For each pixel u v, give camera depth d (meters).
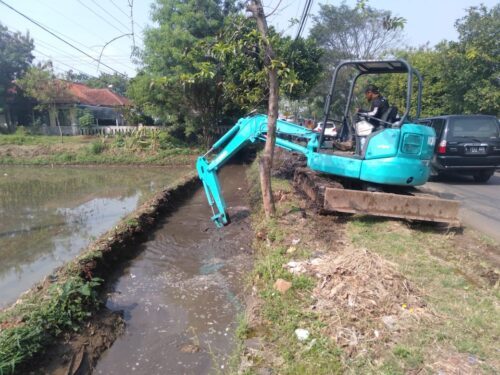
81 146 22.81
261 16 6.01
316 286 4.27
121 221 7.91
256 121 7.59
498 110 15.06
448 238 5.80
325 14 30.80
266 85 7.50
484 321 3.47
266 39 5.95
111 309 4.89
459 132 10.26
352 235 5.77
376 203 6.12
